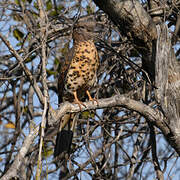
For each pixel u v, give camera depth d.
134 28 7.93
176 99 8.20
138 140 10.97
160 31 8.09
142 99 9.92
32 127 7.31
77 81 10.69
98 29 10.80
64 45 11.61
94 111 10.48
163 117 8.20
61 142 10.33
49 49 10.04
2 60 11.56
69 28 9.95
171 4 9.50
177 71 8.27
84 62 10.48
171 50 8.31
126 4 7.73
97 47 11.44
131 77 10.98
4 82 9.88
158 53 8.08
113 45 11.59
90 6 11.06
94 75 10.74
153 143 9.65
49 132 11.87
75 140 11.84
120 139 11.41
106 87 10.93
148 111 8.20
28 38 11.07
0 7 10.67
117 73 10.92
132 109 8.27
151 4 9.40
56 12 11.16
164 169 9.55
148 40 8.09
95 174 10.19
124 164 10.77
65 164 10.37
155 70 8.18
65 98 11.23
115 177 10.74
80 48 10.51
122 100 8.21
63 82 10.84
